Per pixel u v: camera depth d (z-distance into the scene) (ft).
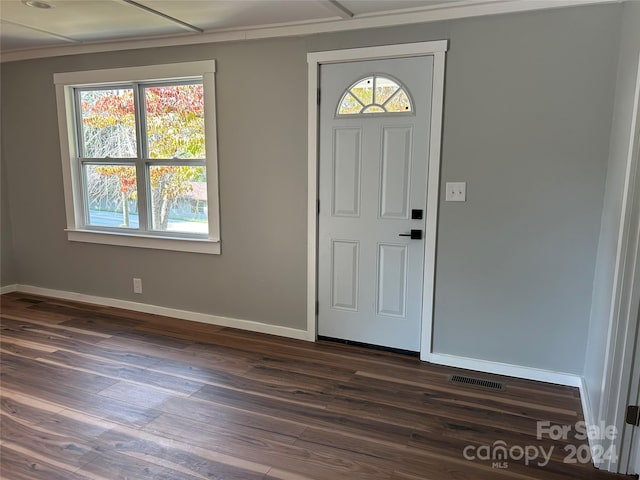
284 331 11.80
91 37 11.85
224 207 11.98
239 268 12.10
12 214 15.08
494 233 9.46
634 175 6.04
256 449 7.12
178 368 9.92
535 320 9.39
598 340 7.70
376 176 10.36
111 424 7.78
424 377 9.60
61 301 14.52
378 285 10.73
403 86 9.83
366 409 8.31
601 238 8.46
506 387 9.20
